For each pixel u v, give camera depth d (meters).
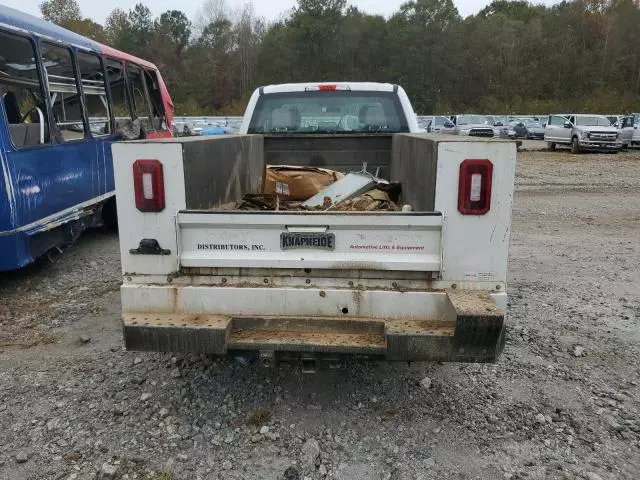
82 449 3.27
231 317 3.33
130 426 3.51
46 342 4.82
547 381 4.12
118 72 9.48
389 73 90.19
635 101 78.12
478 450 3.29
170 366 4.30
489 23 97.44
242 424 3.54
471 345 3.07
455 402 3.81
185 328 3.18
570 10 100.12
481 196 3.15
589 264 7.46
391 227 3.22
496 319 2.99
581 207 12.45
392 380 4.10
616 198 13.79
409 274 3.28
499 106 84.94
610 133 27.64
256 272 3.34
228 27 100.56
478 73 92.62
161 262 3.35
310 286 3.33
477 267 3.24
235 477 3.05
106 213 9.33
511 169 3.13
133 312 3.40
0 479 3.00
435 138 3.53
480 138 3.44
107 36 96.00
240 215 3.25
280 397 3.85
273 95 6.39
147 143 3.23
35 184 6.13
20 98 6.43
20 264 5.84
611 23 93.06
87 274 7.00
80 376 4.17
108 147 8.61
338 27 89.56
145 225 3.31
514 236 9.35
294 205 4.59
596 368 4.35
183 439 3.38
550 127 30.98
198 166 3.53
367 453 3.26
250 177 5.20
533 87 91.62
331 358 3.21
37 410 3.69
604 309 5.66
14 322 5.32
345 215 3.22
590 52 93.12
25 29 6.09
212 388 3.97
